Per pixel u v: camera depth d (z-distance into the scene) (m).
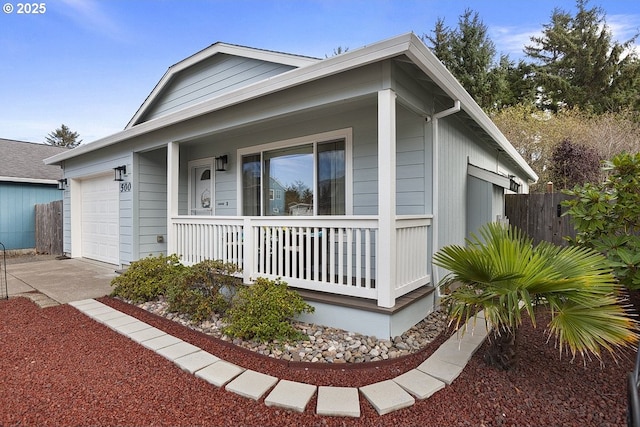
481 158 7.09
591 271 2.52
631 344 3.13
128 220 6.90
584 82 17.95
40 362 2.97
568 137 12.70
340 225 3.72
